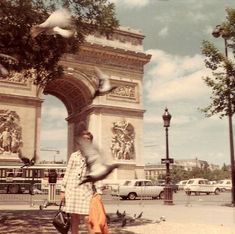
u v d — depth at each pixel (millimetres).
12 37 17641
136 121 64438
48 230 15297
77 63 62031
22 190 53688
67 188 9703
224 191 84188
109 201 44062
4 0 16922
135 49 66875
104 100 62656
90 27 20031
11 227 16078
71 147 68875
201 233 15234
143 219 20109
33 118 56344
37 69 20094
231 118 34094
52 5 18344
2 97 55031
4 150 53844
